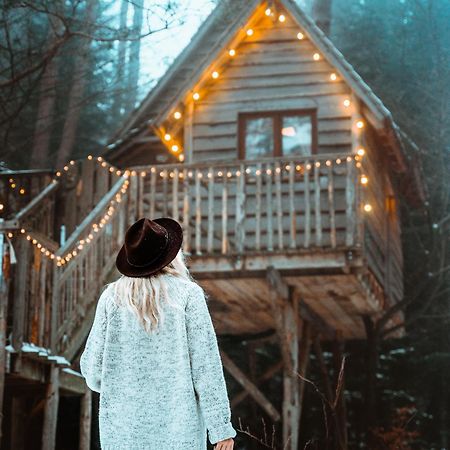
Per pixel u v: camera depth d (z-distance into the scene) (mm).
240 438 19797
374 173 15930
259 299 15516
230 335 18844
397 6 25812
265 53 15586
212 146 15391
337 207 14156
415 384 22016
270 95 15391
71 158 26484
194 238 14625
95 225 11477
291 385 14008
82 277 11062
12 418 12719
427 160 23828
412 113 24344
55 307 10164
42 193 12234
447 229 23344
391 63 25141
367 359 17406
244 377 16000
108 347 3484
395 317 18953
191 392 3445
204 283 14156
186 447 3387
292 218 13375
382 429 16453
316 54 15031
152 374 3438
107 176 13375
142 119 18500
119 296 3508
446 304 23266
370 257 15016
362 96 14547
